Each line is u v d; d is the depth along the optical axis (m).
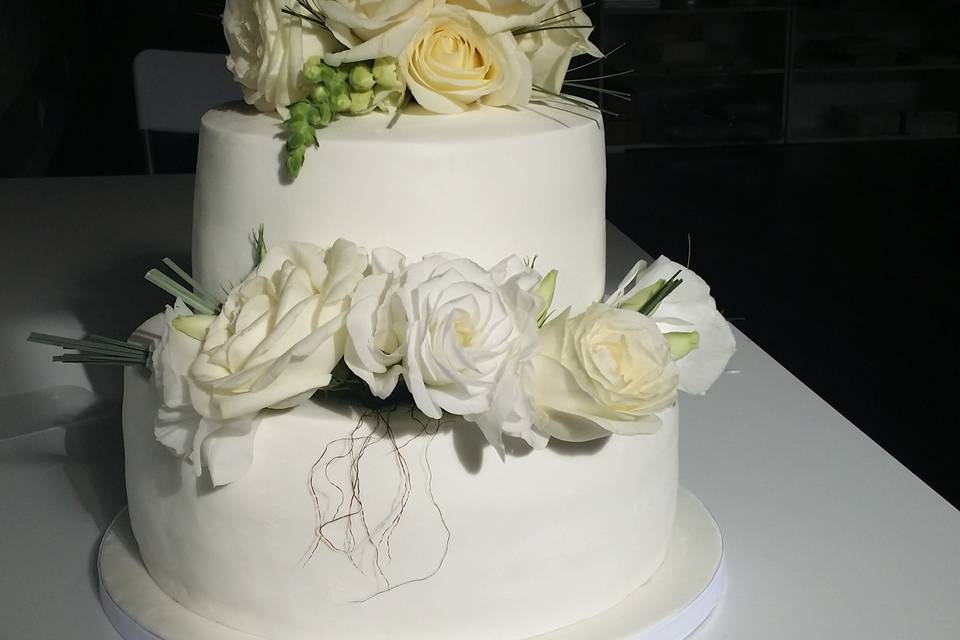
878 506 1.41
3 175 3.52
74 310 1.92
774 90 6.04
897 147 5.94
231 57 1.11
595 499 1.03
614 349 0.91
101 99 5.99
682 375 1.07
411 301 0.86
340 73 1.00
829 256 4.21
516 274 0.93
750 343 1.95
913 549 1.31
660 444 1.10
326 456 0.96
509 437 0.98
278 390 0.91
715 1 5.97
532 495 0.99
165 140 3.00
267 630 1.03
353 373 0.96
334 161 1.00
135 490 1.12
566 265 1.09
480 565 0.99
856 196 5.01
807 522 1.37
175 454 1.04
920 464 2.69
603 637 1.04
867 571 1.27
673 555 1.20
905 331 3.52
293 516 0.98
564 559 1.03
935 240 4.40
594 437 0.96
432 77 1.03
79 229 2.37
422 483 0.96
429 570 0.98
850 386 3.12
